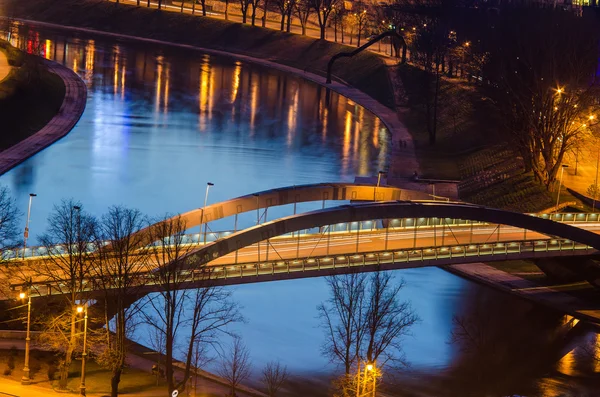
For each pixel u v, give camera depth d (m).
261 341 152.75
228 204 168.50
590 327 169.25
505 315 171.88
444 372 147.75
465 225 193.12
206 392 127.50
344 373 142.88
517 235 188.62
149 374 129.25
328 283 173.12
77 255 136.62
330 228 192.50
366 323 153.12
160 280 136.38
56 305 134.50
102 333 132.62
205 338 151.00
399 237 179.62
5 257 148.12
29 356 126.38
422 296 178.88
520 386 144.00
